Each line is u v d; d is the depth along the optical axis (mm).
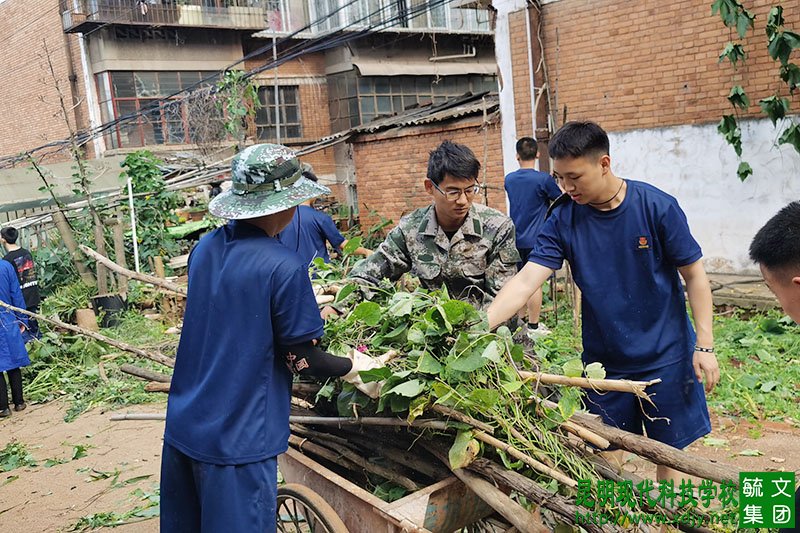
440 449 2656
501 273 3645
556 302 7852
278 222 2617
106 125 17719
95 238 11016
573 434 2615
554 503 2279
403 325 2885
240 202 2516
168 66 19953
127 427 6434
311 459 3057
